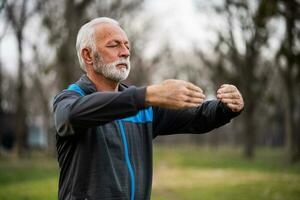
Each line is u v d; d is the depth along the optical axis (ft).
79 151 7.88
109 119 6.93
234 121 192.65
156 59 141.28
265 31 93.91
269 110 181.68
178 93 6.77
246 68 108.27
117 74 8.32
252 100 112.27
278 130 206.69
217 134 205.36
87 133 7.89
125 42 8.48
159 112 8.99
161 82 6.94
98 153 7.89
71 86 8.32
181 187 47.67
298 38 72.74
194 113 8.89
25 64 99.76
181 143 290.15
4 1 63.21
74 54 82.28
